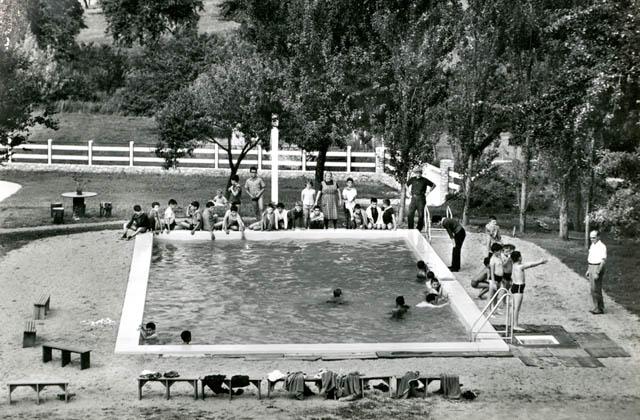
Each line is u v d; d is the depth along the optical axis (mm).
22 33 35312
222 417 18078
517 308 23562
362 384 19422
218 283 27172
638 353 22141
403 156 34375
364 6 37219
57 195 41625
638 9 26484
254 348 21891
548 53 33031
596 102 28078
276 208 33125
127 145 52094
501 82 34031
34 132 54156
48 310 25109
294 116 36906
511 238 32750
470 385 20094
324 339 22734
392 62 34562
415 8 34812
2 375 20594
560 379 20469
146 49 64062
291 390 19312
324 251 30859
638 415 18188
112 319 24484
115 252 30516
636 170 28422
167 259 29688
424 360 21594
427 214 32188
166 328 23438
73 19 69000
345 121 36500
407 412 18438
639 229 28219
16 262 29516
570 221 36719
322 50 36031
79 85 61250
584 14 27719
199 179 45969
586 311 25141
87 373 20766
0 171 47531
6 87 32562
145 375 19219
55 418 17938
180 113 40250
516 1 32906
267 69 37344
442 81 33969
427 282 25922
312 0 36375
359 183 46000
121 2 66188
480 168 34875
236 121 38031
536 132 31766
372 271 28531
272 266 28969
